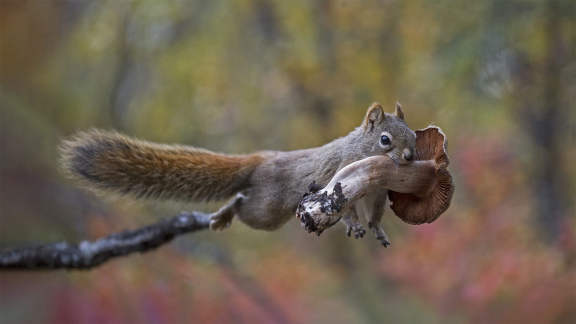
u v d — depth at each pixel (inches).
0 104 540.1
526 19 589.6
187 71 732.7
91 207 452.4
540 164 639.1
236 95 745.6
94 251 284.0
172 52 739.4
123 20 725.9
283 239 649.0
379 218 236.5
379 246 558.9
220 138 762.8
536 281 414.6
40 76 737.0
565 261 417.7
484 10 610.2
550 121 643.5
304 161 249.1
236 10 726.5
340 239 575.5
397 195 203.8
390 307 470.6
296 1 700.7
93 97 744.3
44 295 390.0
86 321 383.2
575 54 613.6
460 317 433.7
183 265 412.2
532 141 654.5
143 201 261.0
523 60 630.5
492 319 418.3
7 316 386.9
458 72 606.5
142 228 284.0
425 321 440.8
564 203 626.8
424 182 193.0
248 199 256.4
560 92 641.6
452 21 647.1
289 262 566.3
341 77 695.7
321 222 184.1
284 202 249.1
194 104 754.8
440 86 649.6
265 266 562.3
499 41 591.5
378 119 232.7
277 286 518.3
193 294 411.2
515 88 634.8
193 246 458.9
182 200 262.1
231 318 431.2
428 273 449.1
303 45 705.6
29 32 736.3
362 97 687.1
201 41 732.7
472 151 521.0
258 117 752.3
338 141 245.4
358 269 539.2
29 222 455.2
